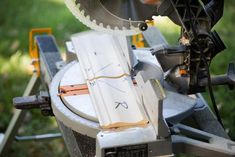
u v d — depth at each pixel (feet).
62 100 6.89
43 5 16.92
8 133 8.49
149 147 6.40
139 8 6.63
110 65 7.11
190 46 6.63
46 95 7.07
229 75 6.98
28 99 7.07
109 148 6.33
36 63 8.40
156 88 6.42
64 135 7.11
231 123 10.64
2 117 11.23
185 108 6.77
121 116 6.59
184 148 6.61
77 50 7.38
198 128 7.14
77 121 6.63
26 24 15.58
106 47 7.36
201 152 6.62
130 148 6.37
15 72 13.06
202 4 6.70
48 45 8.17
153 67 7.11
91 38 7.49
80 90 6.96
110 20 6.68
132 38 8.57
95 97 6.79
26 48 14.24
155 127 6.42
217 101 11.43
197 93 7.10
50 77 7.60
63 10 16.55
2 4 16.80
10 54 13.96
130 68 7.06
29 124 11.09
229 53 13.43
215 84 6.97
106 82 6.90
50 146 10.46
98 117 6.60
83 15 6.63
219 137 6.77
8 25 15.53
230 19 15.65
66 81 7.11
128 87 6.86
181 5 6.56
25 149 10.32
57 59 7.95
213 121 7.16
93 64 7.14
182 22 6.56
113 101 6.72
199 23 6.61
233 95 11.62
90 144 6.79
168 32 14.57
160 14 6.61
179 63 6.81
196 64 6.70
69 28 15.34
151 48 7.50
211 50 6.63
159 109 6.32
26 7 16.72
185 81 6.79
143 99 6.67
